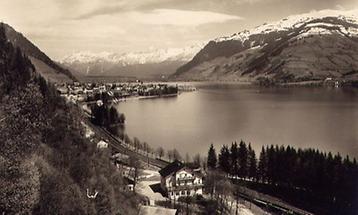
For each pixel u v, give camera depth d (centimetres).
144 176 19338
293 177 19138
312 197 18000
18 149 9769
